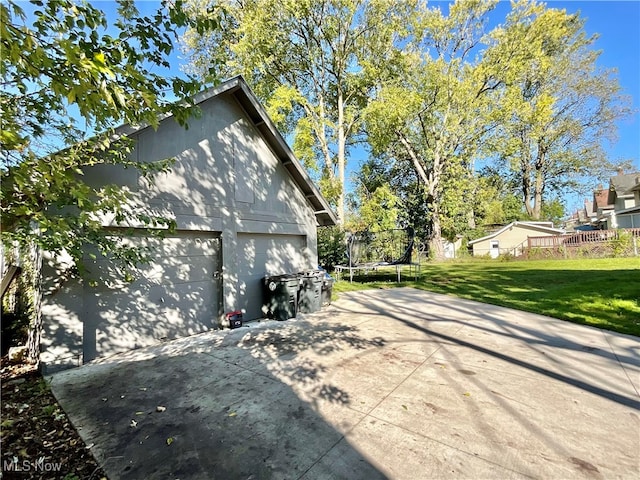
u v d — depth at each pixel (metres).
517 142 20.66
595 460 2.12
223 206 5.90
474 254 25.91
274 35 14.03
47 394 3.29
